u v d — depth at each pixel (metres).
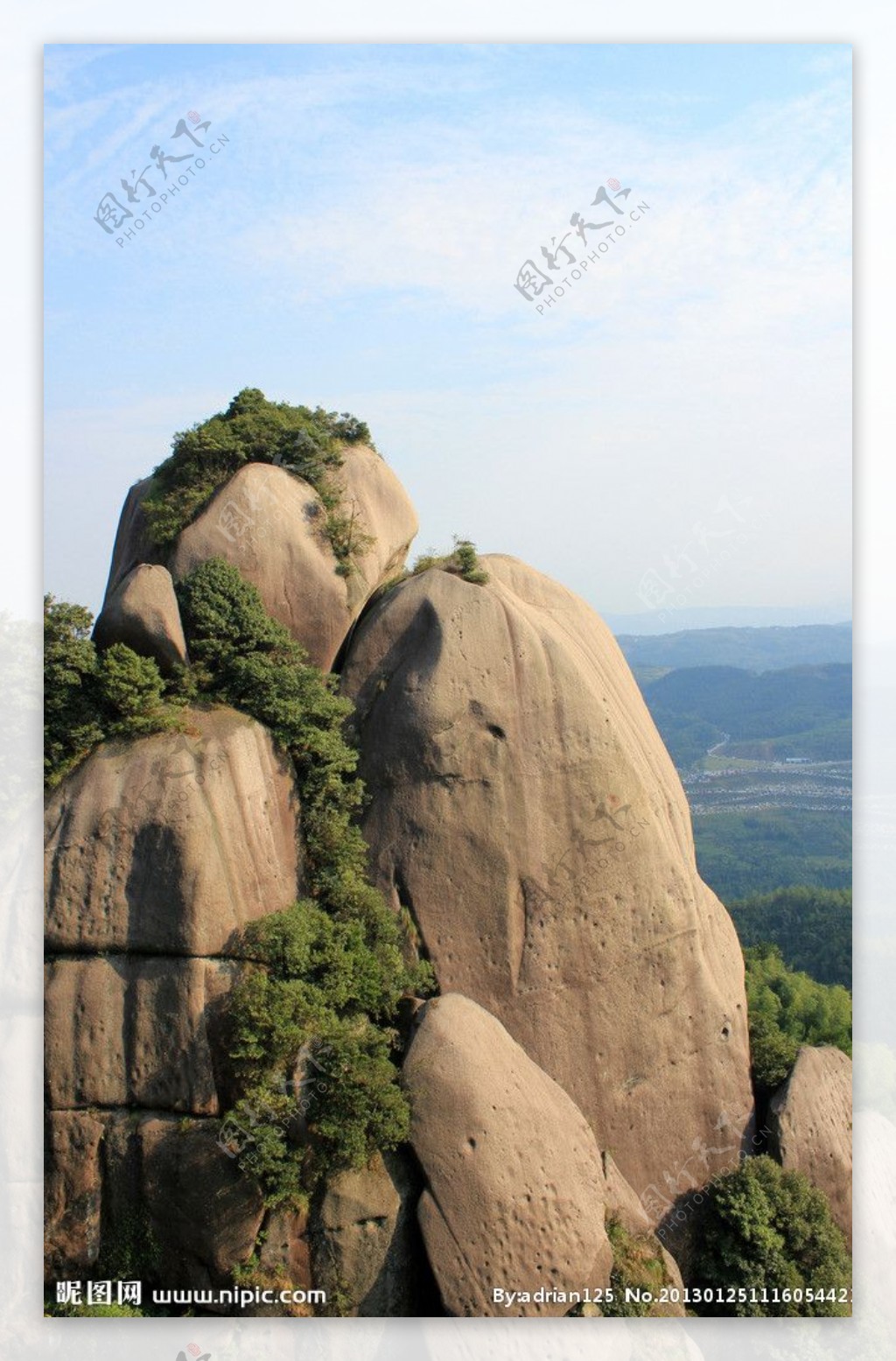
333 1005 21.48
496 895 23.34
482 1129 20.84
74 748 22.42
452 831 23.48
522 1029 23.14
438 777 23.56
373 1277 20.58
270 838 22.50
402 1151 21.23
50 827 21.77
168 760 21.67
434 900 23.41
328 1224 20.62
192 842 21.05
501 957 23.25
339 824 23.44
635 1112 23.55
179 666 22.91
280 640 23.86
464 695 23.69
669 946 24.09
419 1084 21.14
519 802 23.52
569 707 23.88
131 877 21.23
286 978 21.23
